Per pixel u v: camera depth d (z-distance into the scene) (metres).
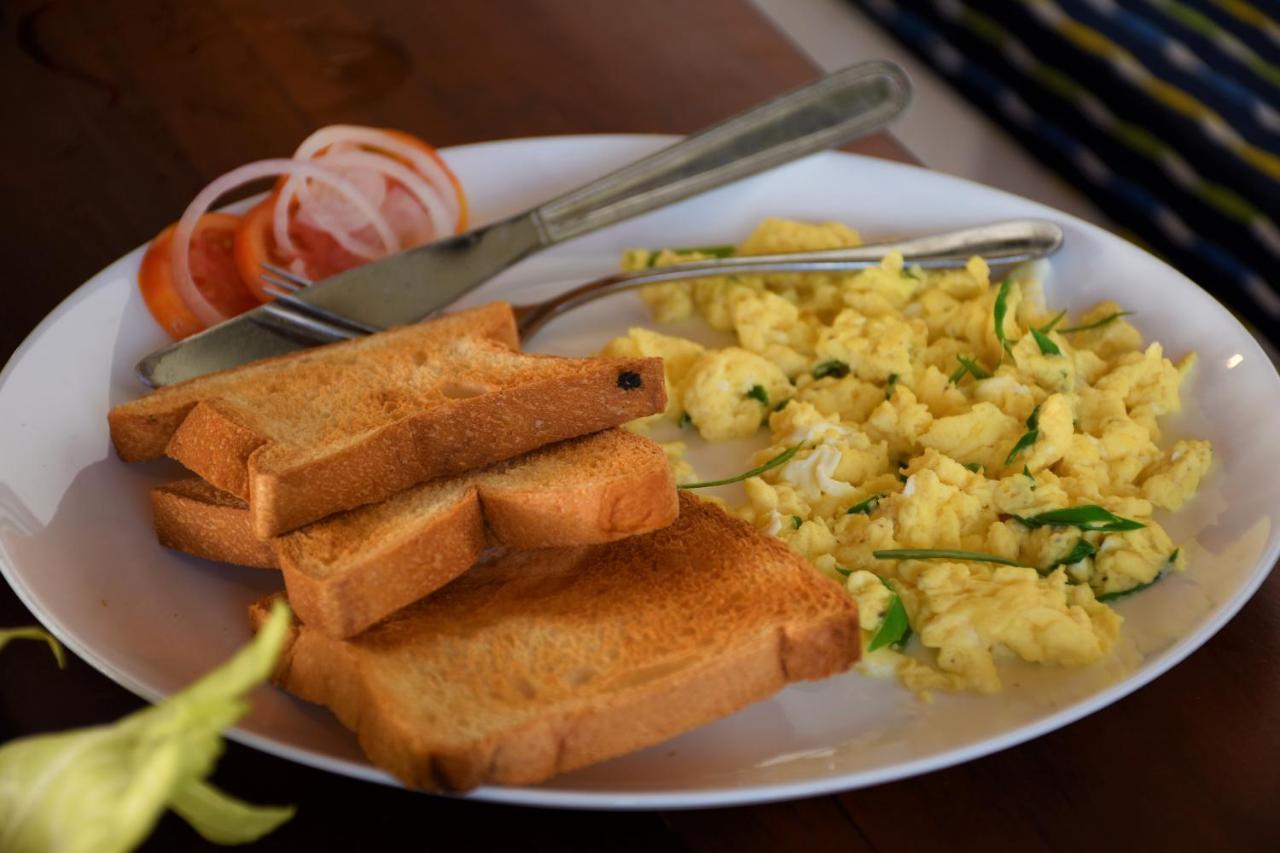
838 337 0.51
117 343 0.51
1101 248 0.54
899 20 0.82
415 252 0.52
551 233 0.54
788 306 0.52
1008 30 0.78
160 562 0.46
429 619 0.44
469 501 0.45
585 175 0.57
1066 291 0.54
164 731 0.35
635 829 0.42
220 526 0.45
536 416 0.46
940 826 0.42
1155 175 0.74
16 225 0.56
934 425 0.49
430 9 0.65
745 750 0.42
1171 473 0.47
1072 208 0.76
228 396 0.47
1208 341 0.51
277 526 0.44
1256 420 0.49
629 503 0.45
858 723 0.43
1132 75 0.74
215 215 0.53
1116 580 0.45
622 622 0.44
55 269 0.55
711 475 0.49
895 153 0.59
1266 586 0.46
